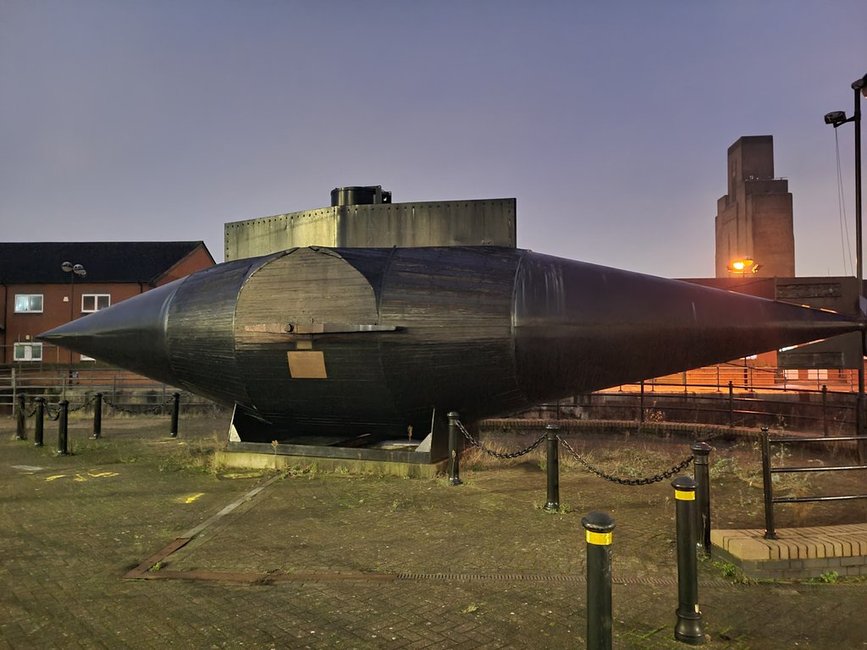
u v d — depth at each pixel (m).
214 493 7.31
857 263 8.85
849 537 4.84
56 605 4.13
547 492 6.62
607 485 7.57
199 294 9.12
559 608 4.04
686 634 3.61
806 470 4.94
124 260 37.62
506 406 8.12
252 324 8.18
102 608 4.08
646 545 5.29
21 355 35.19
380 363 7.70
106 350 10.22
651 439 11.77
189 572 4.71
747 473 8.10
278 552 5.16
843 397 13.60
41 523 6.10
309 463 8.44
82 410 17.89
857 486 7.51
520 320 7.47
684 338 7.41
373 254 8.23
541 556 5.02
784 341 7.51
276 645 3.56
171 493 7.33
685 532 3.68
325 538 5.53
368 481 7.77
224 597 4.25
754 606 4.11
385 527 5.85
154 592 4.35
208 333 8.64
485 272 7.79
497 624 3.82
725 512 6.32
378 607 4.07
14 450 11.02
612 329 7.40
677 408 13.18
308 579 4.57
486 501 6.79
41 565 4.91
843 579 4.61
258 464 8.72
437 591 4.33
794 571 4.61
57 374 25.67
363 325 7.57
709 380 22.56
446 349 7.56
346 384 7.99
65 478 8.30
